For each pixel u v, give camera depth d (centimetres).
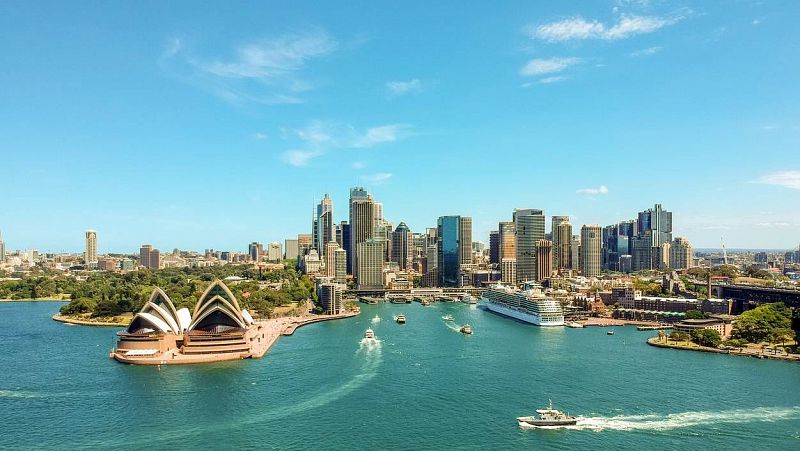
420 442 19038
